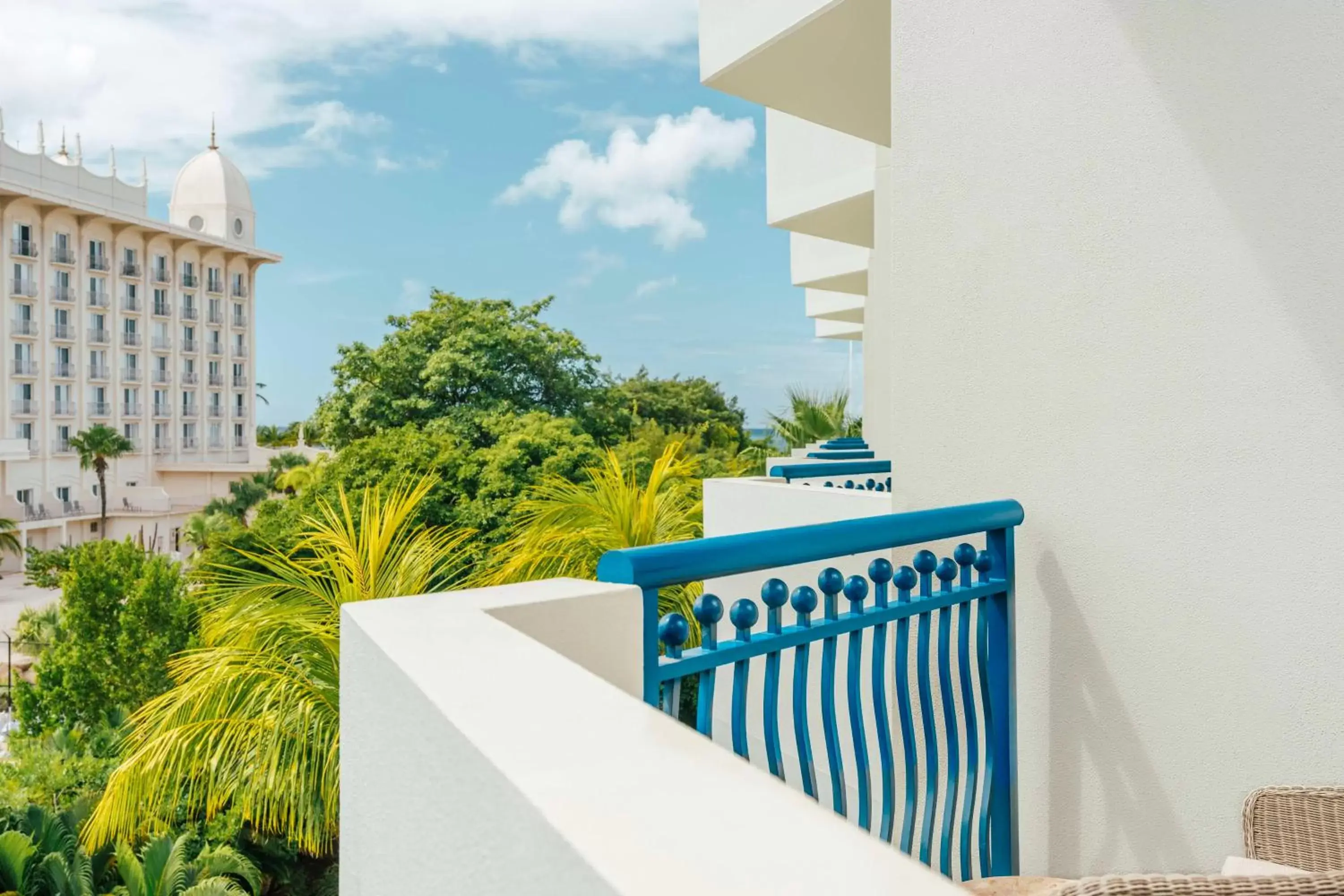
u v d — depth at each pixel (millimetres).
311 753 5691
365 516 6328
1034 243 2277
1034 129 2273
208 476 64625
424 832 769
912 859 466
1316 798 1568
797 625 1606
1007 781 2176
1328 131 1782
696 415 50562
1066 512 2217
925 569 1989
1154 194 2041
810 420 20312
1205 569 1970
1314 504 1803
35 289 55438
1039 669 2283
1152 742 2066
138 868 9453
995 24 2359
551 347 34844
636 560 1272
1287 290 1837
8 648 36312
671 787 569
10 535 49844
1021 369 2311
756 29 4523
